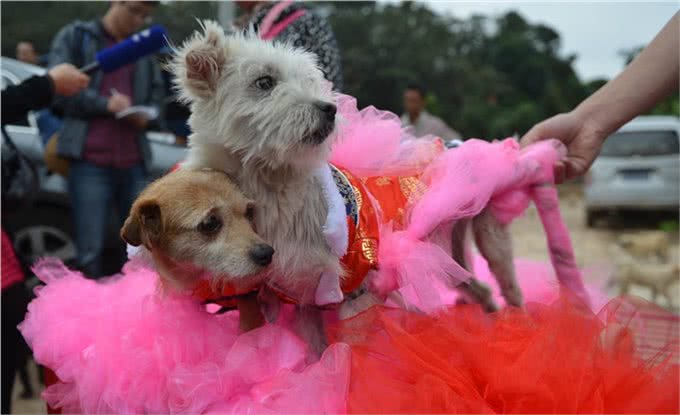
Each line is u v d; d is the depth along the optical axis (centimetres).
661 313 200
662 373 179
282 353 192
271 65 184
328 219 187
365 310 199
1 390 271
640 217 1190
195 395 183
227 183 183
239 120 179
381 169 231
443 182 219
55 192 484
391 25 1880
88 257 415
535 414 170
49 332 214
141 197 186
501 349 185
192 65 182
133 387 193
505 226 245
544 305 209
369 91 1627
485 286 251
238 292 194
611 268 322
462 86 2095
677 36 243
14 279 270
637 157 1136
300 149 177
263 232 188
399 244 206
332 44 302
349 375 178
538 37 2672
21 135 480
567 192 1731
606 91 254
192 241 177
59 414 219
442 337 191
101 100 410
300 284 191
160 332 203
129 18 415
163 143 515
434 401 168
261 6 307
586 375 176
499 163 227
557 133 255
